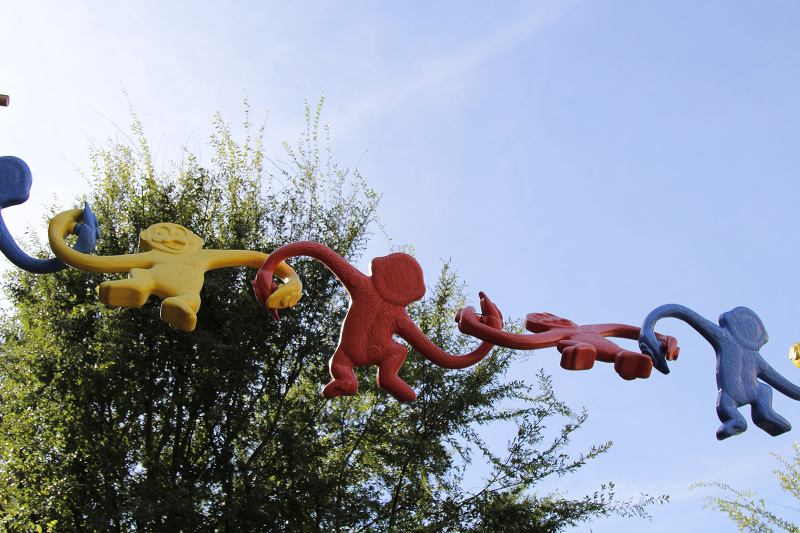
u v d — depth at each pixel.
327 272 10.14
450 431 9.17
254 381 9.44
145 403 9.21
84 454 8.64
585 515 8.46
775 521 9.81
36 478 8.41
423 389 9.38
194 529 8.20
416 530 8.55
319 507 8.84
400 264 3.42
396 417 9.45
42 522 8.16
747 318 3.87
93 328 9.52
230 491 8.81
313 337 9.53
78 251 3.20
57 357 8.95
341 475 9.09
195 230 10.35
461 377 9.53
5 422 8.70
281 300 3.25
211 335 9.21
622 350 3.37
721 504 10.12
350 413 9.70
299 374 10.02
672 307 3.70
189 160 10.85
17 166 3.35
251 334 9.58
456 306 10.16
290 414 9.20
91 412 9.18
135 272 3.12
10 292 10.09
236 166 10.91
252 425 9.39
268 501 8.59
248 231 10.15
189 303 3.05
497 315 3.46
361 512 8.65
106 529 8.02
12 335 10.18
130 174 10.61
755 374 3.76
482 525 8.38
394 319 3.33
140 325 9.32
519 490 8.88
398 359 3.28
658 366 3.53
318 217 10.55
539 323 3.51
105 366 8.96
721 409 3.64
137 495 8.41
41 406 8.82
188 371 9.52
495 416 9.28
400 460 9.01
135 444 9.16
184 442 9.30
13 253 3.20
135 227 10.09
